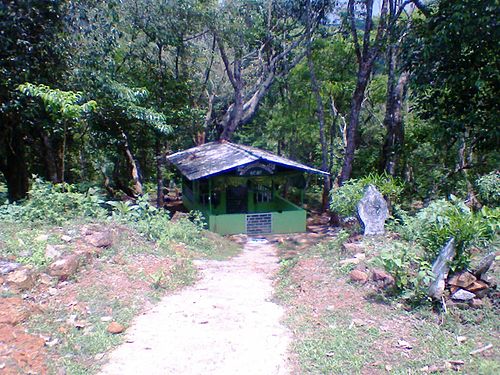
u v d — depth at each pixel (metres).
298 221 17.27
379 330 4.96
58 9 12.67
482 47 10.54
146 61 19.38
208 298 6.47
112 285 6.29
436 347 4.55
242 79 26.48
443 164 17.20
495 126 10.52
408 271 5.91
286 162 17.47
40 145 16.64
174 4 17.59
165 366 4.43
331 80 22.23
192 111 21.27
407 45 12.70
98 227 7.99
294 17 23.88
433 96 12.09
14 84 12.23
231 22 18.97
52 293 5.67
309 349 4.70
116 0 15.01
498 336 4.70
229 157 18.50
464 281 5.39
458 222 5.48
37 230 7.40
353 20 18.02
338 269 6.79
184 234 11.20
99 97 14.35
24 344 4.40
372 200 8.33
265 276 8.06
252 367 4.41
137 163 23.62
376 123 23.12
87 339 4.82
